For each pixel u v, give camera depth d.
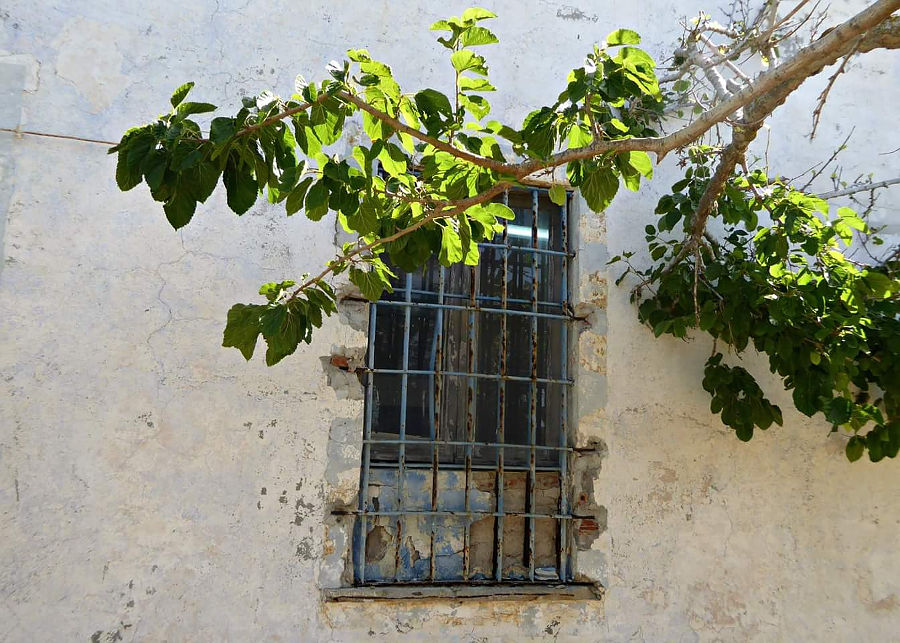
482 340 3.99
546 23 4.25
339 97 2.40
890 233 4.60
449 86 4.04
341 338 3.66
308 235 3.71
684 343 4.14
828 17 4.70
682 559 3.92
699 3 4.55
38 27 3.49
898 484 4.31
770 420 3.73
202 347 3.48
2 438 3.19
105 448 3.30
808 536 4.12
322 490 3.51
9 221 3.32
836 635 4.06
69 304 3.35
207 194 2.29
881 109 4.79
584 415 3.91
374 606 3.46
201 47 3.71
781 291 3.51
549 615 3.68
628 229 4.17
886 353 3.69
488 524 3.83
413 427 3.80
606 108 2.77
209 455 3.41
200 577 3.31
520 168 2.67
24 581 3.12
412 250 2.99
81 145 3.47
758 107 2.87
